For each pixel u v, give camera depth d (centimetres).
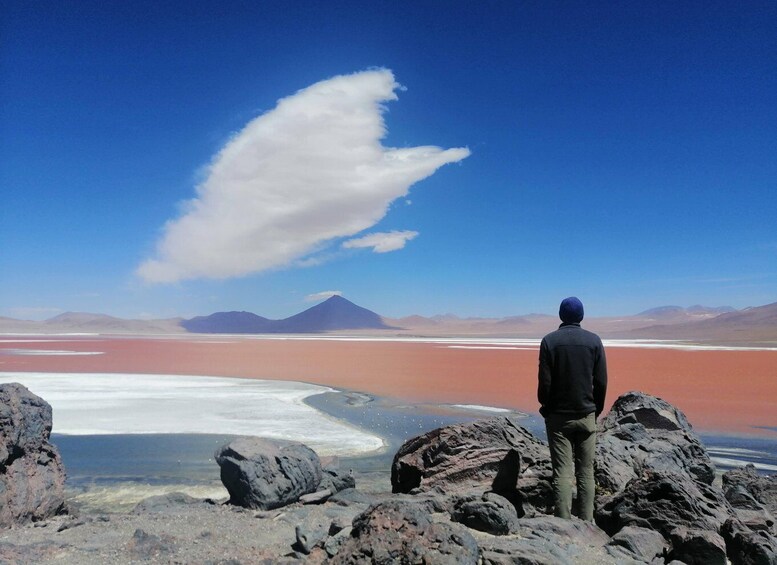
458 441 927
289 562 495
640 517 699
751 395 2552
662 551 613
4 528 677
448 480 888
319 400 2412
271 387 2927
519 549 480
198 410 2098
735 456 1400
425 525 451
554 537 597
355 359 5694
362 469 1267
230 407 2177
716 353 7112
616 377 3406
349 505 805
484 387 2945
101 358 5688
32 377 3434
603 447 947
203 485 1102
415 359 5688
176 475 1182
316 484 846
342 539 509
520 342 13688
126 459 1332
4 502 709
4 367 4338
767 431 1706
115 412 2045
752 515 770
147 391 2698
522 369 4275
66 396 2486
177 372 3922
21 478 762
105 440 1555
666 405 1170
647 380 3209
